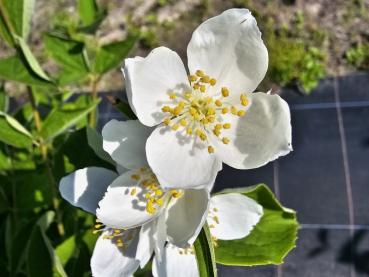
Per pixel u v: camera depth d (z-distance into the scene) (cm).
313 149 24
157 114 7
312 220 23
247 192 9
